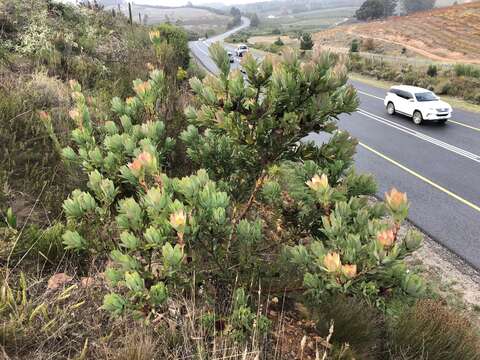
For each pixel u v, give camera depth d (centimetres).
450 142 1298
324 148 256
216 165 306
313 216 262
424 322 344
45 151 411
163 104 468
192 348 215
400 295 199
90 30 1027
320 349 264
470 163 1086
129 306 190
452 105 1972
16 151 388
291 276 281
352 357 263
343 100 226
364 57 3972
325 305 291
